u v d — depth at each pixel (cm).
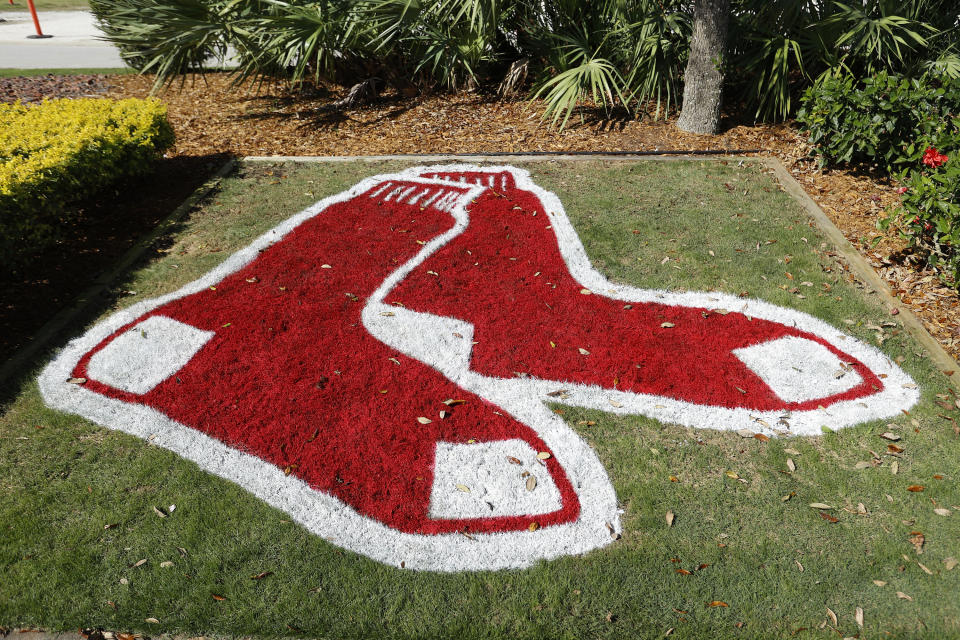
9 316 484
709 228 613
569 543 327
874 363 447
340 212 648
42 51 1405
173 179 720
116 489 351
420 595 303
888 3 773
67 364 441
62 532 327
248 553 319
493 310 502
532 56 933
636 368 443
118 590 302
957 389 423
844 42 786
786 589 304
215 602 298
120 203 663
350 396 415
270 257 568
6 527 328
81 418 397
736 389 425
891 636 287
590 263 563
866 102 658
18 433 386
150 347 458
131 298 513
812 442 386
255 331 475
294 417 399
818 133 688
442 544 326
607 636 287
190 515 337
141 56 1091
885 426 396
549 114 870
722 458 374
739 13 826
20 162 545
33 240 527
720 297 518
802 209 644
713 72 771
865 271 545
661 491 354
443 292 523
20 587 301
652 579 309
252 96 993
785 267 555
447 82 955
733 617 294
